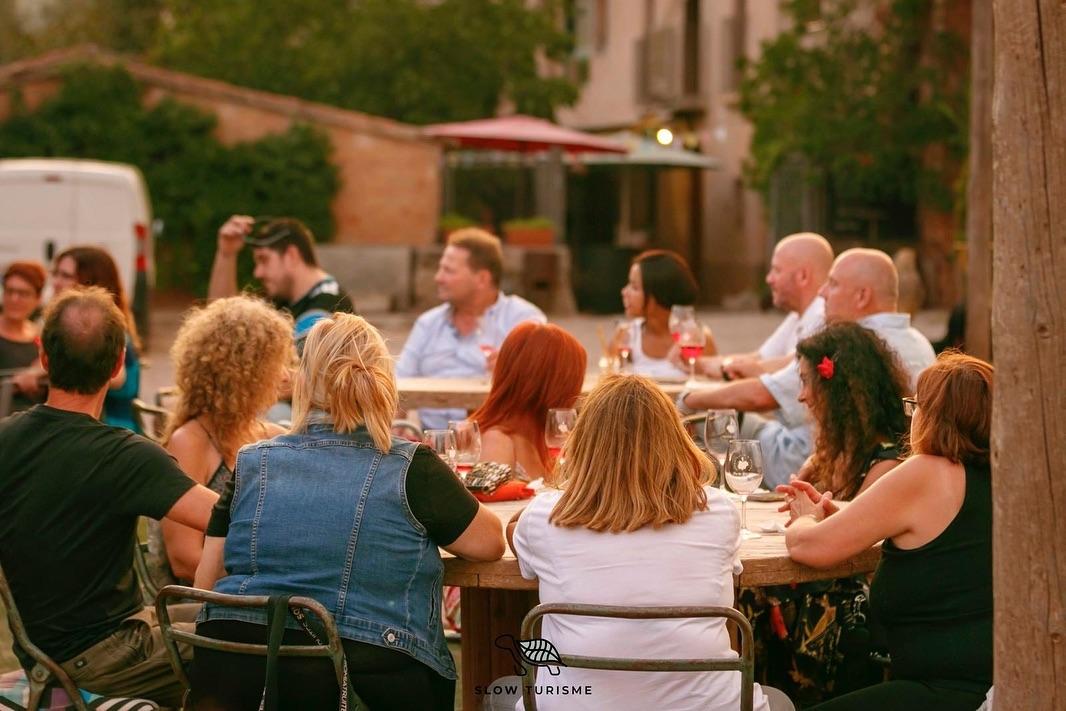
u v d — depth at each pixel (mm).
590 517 3238
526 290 24000
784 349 7391
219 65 30281
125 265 18375
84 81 24578
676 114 30656
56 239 18219
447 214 27078
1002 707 2744
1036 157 2559
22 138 24516
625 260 25953
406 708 3305
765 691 3521
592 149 23969
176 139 24828
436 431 4383
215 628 3350
